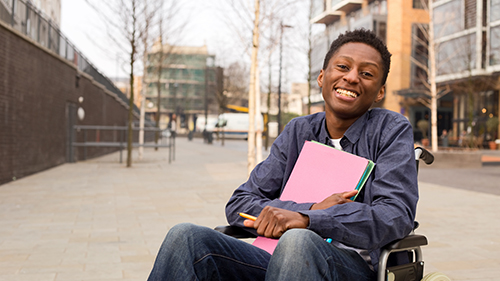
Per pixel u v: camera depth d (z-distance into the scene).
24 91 10.67
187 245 1.61
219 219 5.91
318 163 1.87
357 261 1.68
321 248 1.51
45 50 12.14
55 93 13.45
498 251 4.42
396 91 33.62
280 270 1.44
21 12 10.37
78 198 7.63
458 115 33.41
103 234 5.00
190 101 66.75
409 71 35.53
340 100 1.85
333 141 1.97
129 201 7.38
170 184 9.74
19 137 10.42
